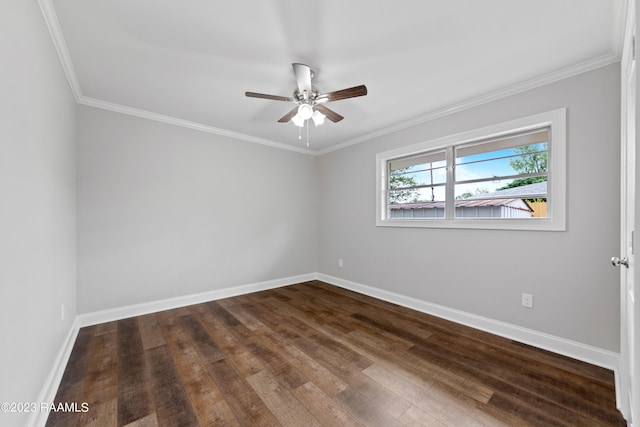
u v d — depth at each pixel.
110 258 2.82
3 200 1.04
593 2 1.47
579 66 2.02
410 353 2.14
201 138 3.46
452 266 2.81
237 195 3.79
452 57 2.00
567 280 2.10
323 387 1.72
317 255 4.69
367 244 3.78
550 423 1.42
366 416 1.48
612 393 1.64
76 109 2.62
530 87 2.29
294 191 4.43
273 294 3.79
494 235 2.50
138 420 1.44
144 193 3.04
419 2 1.50
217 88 2.47
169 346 2.26
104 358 2.06
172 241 3.23
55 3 1.48
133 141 2.97
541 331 2.22
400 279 3.33
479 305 2.60
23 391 1.22
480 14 1.58
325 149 4.48
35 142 1.42
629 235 1.37
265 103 2.79
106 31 1.72
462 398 1.62
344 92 2.07
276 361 2.03
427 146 3.05
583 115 2.03
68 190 2.29
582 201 2.03
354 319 2.85
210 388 1.71
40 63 1.51
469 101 2.65
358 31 1.73
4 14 1.06
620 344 1.76
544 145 2.29
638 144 0.80
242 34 1.76
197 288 3.41
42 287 1.52
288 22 1.65
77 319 2.61
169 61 2.05
